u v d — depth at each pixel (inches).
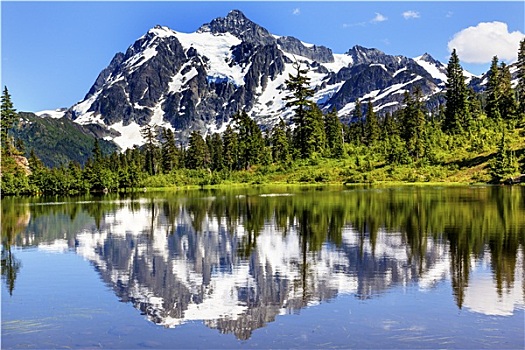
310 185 4190.5
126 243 1355.8
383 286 859.4
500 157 3718.0
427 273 937.5
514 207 1914.4
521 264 991.6
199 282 913.5
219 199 2854.3
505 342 613.0
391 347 601.6
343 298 795.4
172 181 5428.2
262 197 2834.6
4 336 657.6
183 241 1358.3
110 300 811.4
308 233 1421.0
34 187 4886.8
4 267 1073.5
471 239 1254.9
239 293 838.5
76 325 693.9
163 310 755.4
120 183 5167.3
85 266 1068.5
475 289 830.5
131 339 642.2
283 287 867.4
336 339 628.7
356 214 1815.9
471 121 5098.4
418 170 4256.9
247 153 5659.5
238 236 1409.9
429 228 1445.6
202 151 6545.3
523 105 5182.1
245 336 645.3
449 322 681.0
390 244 1218.6
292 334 647.1
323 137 5570.9
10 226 1795.0
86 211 2402.8
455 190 2997.0
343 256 1099.3
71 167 6378.0
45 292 860.6
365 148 5344.5
